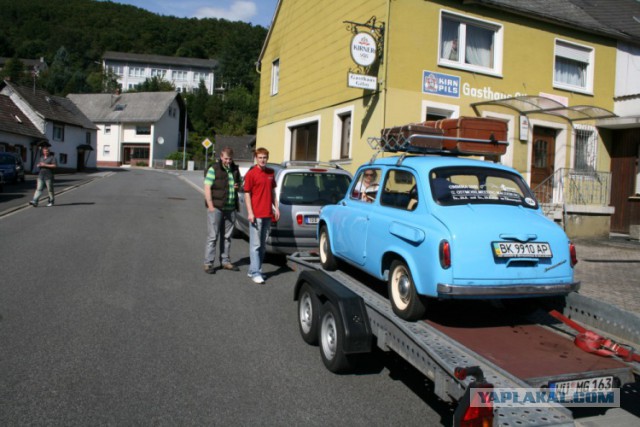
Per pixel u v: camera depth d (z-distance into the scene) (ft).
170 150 237.66
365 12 41.63
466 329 13.50
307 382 14.15
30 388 13.02
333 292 14.75
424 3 40.09
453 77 41.29
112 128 222.07
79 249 30.71
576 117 45.01
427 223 13.87
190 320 18.90
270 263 29.71
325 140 48.29
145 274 25.43
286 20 57.82
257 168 24.76
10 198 60.64
